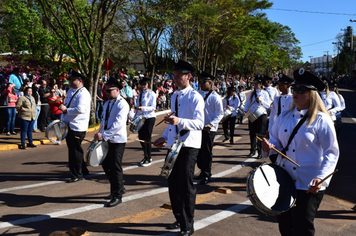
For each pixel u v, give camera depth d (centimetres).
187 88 499
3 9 2286
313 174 355
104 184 727
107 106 637
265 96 991
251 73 6438
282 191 350
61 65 2286
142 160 920
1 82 1495
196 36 3117
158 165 908
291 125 368
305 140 355
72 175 750
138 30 2391
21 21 2062
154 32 2422
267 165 361
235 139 1331
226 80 4156
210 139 737
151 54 2378
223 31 3531
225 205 599
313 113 356
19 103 1128
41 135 1345
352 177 802
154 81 2397
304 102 361
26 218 531
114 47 2747
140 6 1911
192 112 486
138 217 536
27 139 1255
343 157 1020
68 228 494
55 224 509
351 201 638
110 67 1939
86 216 543
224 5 3122
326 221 536
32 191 677
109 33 2439
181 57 3184
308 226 351
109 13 1656
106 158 625
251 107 1006
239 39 3800
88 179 768
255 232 488
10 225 503
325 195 671
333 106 970
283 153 373
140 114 912
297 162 362
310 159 357
